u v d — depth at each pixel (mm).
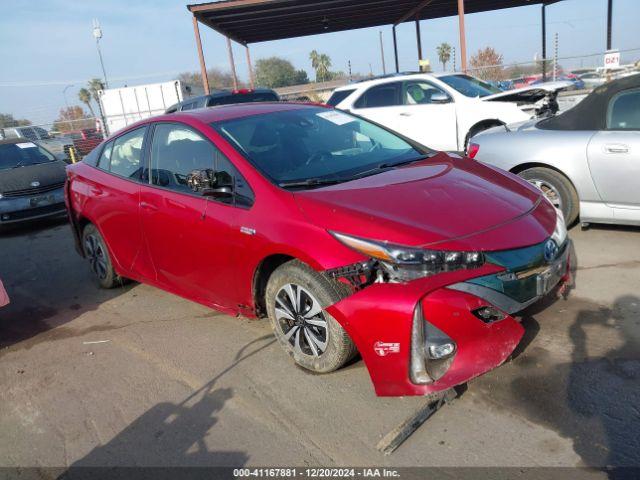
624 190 4797
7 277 6500
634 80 4781
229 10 15812
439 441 2705
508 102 8727
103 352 4145
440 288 2693
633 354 3223
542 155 5164
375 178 3559
